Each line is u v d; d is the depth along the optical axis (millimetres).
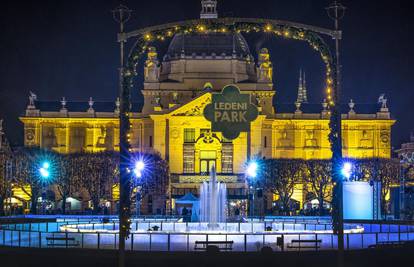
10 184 171125
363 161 193875
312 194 198500
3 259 60625
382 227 101438
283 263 59656
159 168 197375
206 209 146625
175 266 58656
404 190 148250
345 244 77875
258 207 159500
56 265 59031
